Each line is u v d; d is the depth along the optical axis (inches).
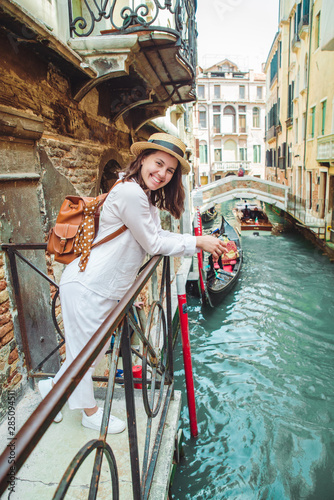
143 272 56.2
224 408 233.3
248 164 1598.2
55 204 125.0
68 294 63.5
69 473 30.1
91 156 161.8
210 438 207.8
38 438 25.0
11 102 99.6
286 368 275.9
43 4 120.4
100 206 64.1
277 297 413.7
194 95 260.2
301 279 466.9
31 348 107.0
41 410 26.9
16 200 101.8
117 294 64.3
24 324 96.3
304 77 713.6
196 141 1513.3
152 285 271.6
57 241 64.1
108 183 217.0
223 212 1187.3
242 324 353.1
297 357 290.8
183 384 264.1
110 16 138.3
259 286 451.8
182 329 177.5
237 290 442.0
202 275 384.8
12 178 98.3
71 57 117.0
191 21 222.8
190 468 187.2
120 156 207.0
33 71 111.3
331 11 425.7
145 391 63.1
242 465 188.7
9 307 97.2
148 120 241.0
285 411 228.7
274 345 310.7
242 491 173.9
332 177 549.0
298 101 770.8
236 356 297.1
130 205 58.0
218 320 363.9
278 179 1060.5
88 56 136.5
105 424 40.7
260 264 544.7
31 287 108.8
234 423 219.3
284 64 916.6
